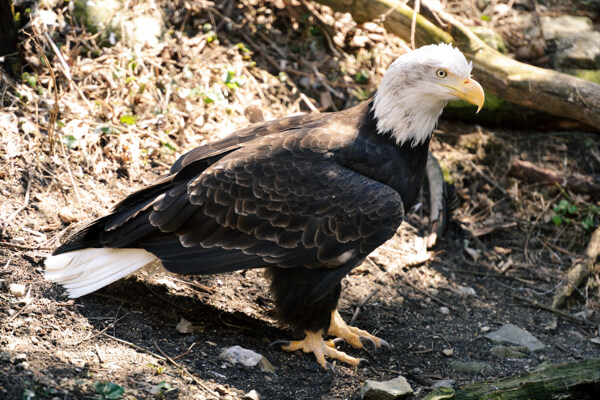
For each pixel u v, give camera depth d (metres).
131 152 10.69
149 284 8.88
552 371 8.77
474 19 14.62
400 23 12.93
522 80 12.39
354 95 13.24
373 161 8.49
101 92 11.42
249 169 8.13
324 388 8.32
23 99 10.73
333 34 13.80
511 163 12.91
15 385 6.70
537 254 11.90
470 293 10.91
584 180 12.57
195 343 8.46
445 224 11.84
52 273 8.18
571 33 14.62
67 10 11.99
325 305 8.60
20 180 9.60
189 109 11.73
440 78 8.41
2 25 10.79
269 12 13.81
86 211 9.64
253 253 8.15
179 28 13.02
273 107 12.61
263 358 8.40
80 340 7.86
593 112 12.02
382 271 10.73
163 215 8.09
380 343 9.25
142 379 7.45
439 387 8.19
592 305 11.15
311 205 8.10
